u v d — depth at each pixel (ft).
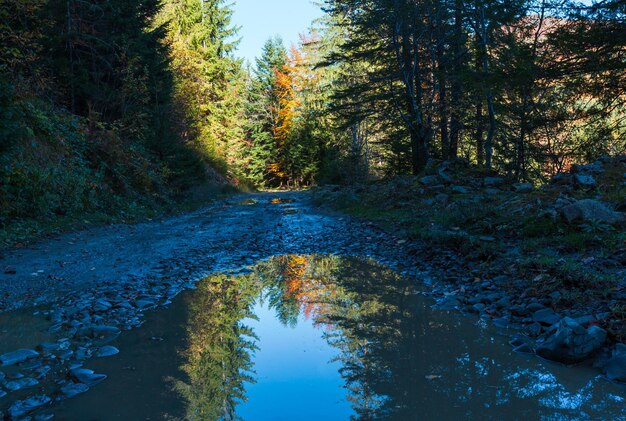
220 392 9.92
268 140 183.01
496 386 10.10
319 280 21.89
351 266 25.34
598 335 11.73
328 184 103.60
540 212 26.91
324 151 152.35
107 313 15.89
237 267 25.21
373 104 73.36
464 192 45.27
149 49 68.74
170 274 22.74
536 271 18.45
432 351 12.42
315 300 18.19
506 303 16.26
